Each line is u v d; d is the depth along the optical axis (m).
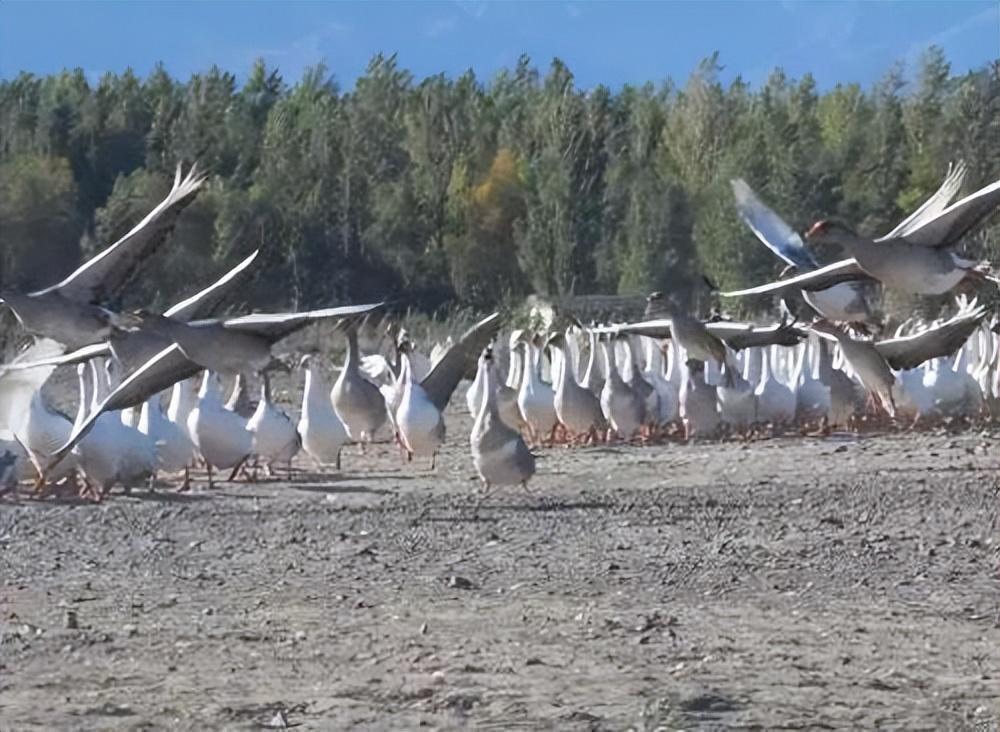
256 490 21.72
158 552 16.69
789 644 12.57
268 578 15.21
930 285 13.34
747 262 43.50
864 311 17.36
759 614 13.62
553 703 10.87
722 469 23.55
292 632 12.92
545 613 13.61
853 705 10.88
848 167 49.16
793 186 47.12
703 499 20.14
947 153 47.50
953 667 11.91
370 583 14.92
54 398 35.38
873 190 48.34
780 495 20.45
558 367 29.92
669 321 21.83
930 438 27.88
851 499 20.03
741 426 28.41
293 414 30.84
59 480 21.34
